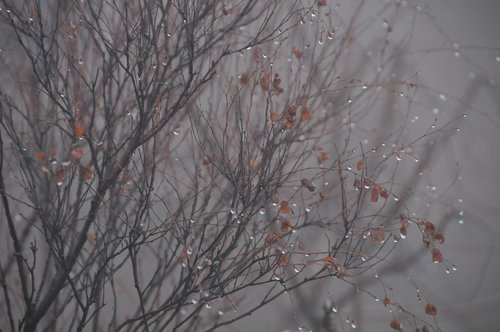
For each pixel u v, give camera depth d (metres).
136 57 5.71
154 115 5.80
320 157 5.81
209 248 5.36
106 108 5.79
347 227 5.47
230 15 6.35
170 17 6.12
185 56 6.01
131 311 8.15
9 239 6.43
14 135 5.93
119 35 6.08
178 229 5.98
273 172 5.44
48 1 6.24
